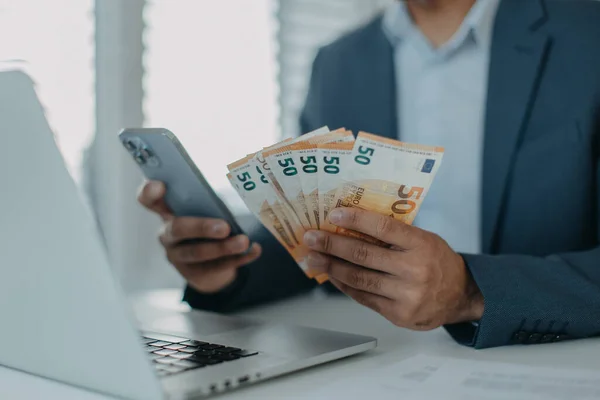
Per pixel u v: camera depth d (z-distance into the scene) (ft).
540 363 2.41
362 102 5.04
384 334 3.00
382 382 2.08
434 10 5.09
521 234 4.39
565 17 4.52
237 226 3.36
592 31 4.46
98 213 6.00
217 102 6.70
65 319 1.93
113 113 5.98
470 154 5.00
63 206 1.82
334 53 5.24
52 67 5.67
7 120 1.85
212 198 3.17
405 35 5.18
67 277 1.87
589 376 2.06
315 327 3.04
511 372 2.15
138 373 1.78
